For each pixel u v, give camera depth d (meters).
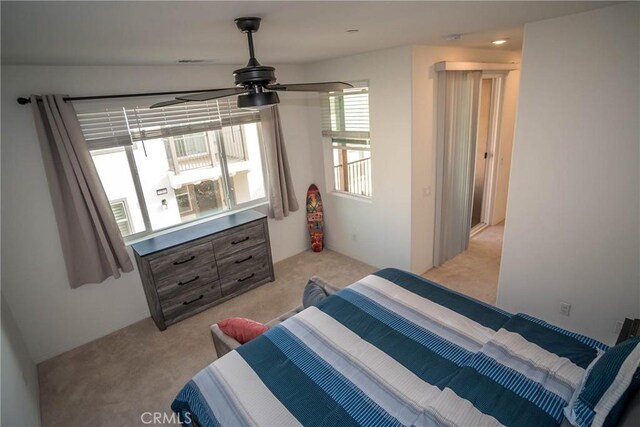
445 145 3.70
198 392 1.83
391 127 3.57
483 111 4.70
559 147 2.52
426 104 3.48
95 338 3.40
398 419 1.56
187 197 3.89
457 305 2.31
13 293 2.94
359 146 4.13
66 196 3.00
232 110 3.87
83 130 3.06
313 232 4.77
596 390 1.34
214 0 1.32
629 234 2.35
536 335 1.92
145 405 2.58
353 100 3.93
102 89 3.07
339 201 4.50
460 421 1.46
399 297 2.44
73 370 2.99
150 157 3.56
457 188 4.05
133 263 3.52
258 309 3.67
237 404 1.71
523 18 2.25
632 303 2.45
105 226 3.14
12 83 2.68
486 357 1.79
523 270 2.97
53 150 2.88
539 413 1.48
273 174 4.19
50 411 2.57
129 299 3.54
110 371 2.95
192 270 3.50
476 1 1.66
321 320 2.27
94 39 1.87
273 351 2.04
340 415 1.61
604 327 2.63
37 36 1.69
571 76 2.35
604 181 2.37
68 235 3.04
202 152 3.89
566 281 2.73
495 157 4.86
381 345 2.01
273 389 1.78
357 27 2.11
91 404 2.62
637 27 2.05
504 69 4.14
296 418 1.62
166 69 3.37
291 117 4.35
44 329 3.13
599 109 2.29
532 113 2.59
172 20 1.58
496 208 5.15
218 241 3.63
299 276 4.26
